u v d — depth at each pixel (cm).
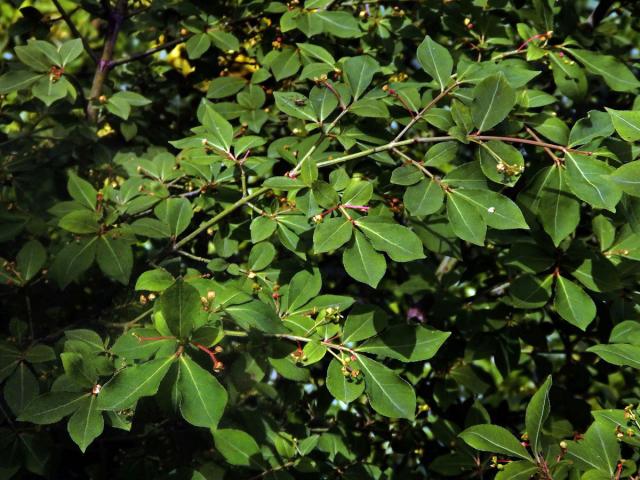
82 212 103
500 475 89
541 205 96
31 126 127
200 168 105
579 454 92
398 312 139
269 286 100
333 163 99
